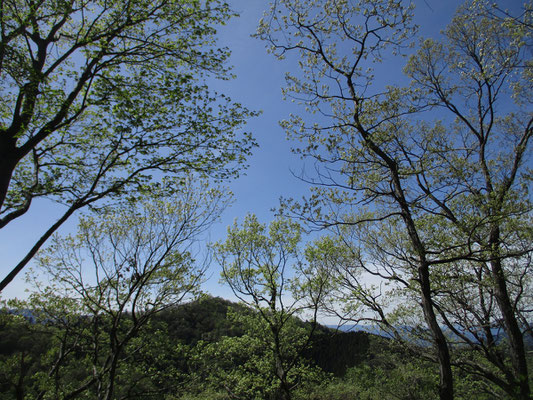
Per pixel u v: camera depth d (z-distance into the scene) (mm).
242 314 16312
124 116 7188
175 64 8727
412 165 8859
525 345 10430
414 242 8000
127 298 9055
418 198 8289
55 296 10414
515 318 9570
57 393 9000
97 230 10109
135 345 11250
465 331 10375
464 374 11500
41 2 7137
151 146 7723
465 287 10117
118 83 7586
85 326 10602
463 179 8438
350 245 11344
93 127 7977
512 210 7621
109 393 8297
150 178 7621
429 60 11914
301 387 16188
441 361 6996
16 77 6727
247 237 12922
